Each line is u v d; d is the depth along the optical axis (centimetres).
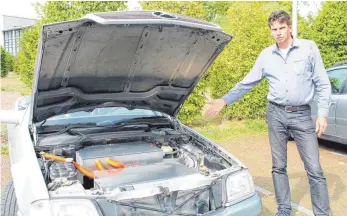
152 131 378
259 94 925
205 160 329
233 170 299
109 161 307
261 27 937
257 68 376
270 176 552
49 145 321
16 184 274
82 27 273
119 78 350
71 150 324
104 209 246
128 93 374
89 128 361
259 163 621
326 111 351
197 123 935
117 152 323
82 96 354
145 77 359
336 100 636
